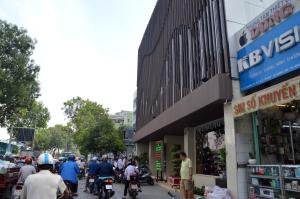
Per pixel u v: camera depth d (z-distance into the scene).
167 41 19.30
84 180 24.19
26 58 23.22
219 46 11.16
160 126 18.05
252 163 9.39
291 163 8.92
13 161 17.22
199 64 13.35
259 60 9.23
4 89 22.25
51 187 4.34
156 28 23.09
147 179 20.12
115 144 38.34
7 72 22.48
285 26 8.34
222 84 10.13
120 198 13.52
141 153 30.06
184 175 11.70
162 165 23.98
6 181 10.58
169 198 13.62
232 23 10.81
